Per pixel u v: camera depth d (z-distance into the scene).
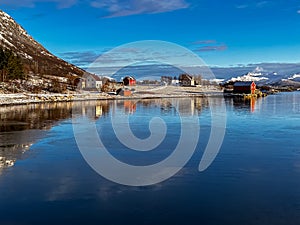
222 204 10.79
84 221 9.61
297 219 9.66
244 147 19.56
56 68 136.00
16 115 37.16
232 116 37.25
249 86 94.44
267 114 39.53
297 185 12.60
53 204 10.78
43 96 62.22
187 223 9.47
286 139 22.19
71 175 13.84
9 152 18.00
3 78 72.62
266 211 10.23
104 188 12.28
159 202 10.95
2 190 12.02
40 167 15.03
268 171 14.45
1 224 9.45
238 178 13.48
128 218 9.79
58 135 23.67
